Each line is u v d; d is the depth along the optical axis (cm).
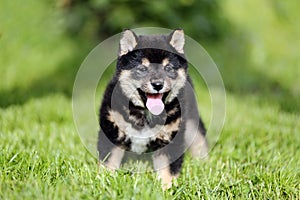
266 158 585
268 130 714
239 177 524
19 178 470
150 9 1111
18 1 1263
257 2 1437
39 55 1153
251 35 1323
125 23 1100
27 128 680
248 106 902
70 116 764
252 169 555
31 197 415
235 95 1010
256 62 1259
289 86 1191
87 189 442
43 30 1205
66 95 940
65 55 1153
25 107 806
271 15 1428
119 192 444
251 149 621
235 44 1279
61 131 673
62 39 1188
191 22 1204
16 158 520
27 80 1077
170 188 476
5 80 1058
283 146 646
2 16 1227
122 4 1122
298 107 927
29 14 1236
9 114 747
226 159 585
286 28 1412
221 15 1320
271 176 509
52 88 1005
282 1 1495
